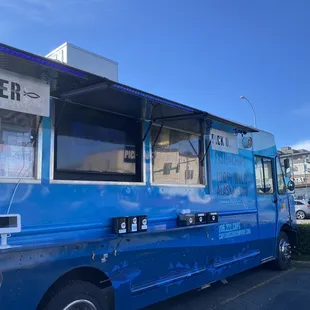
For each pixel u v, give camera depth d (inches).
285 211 313.9
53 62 113.6
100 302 143.9
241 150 262.1
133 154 182.4
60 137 147.2
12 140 127.4
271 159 304.8
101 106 163.8
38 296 123.8
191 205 207.0
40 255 126.6
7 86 116.0
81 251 141.2
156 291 174.6
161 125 194.9
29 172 130.8
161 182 190.2
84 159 156.3
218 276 219.9
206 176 222.5
